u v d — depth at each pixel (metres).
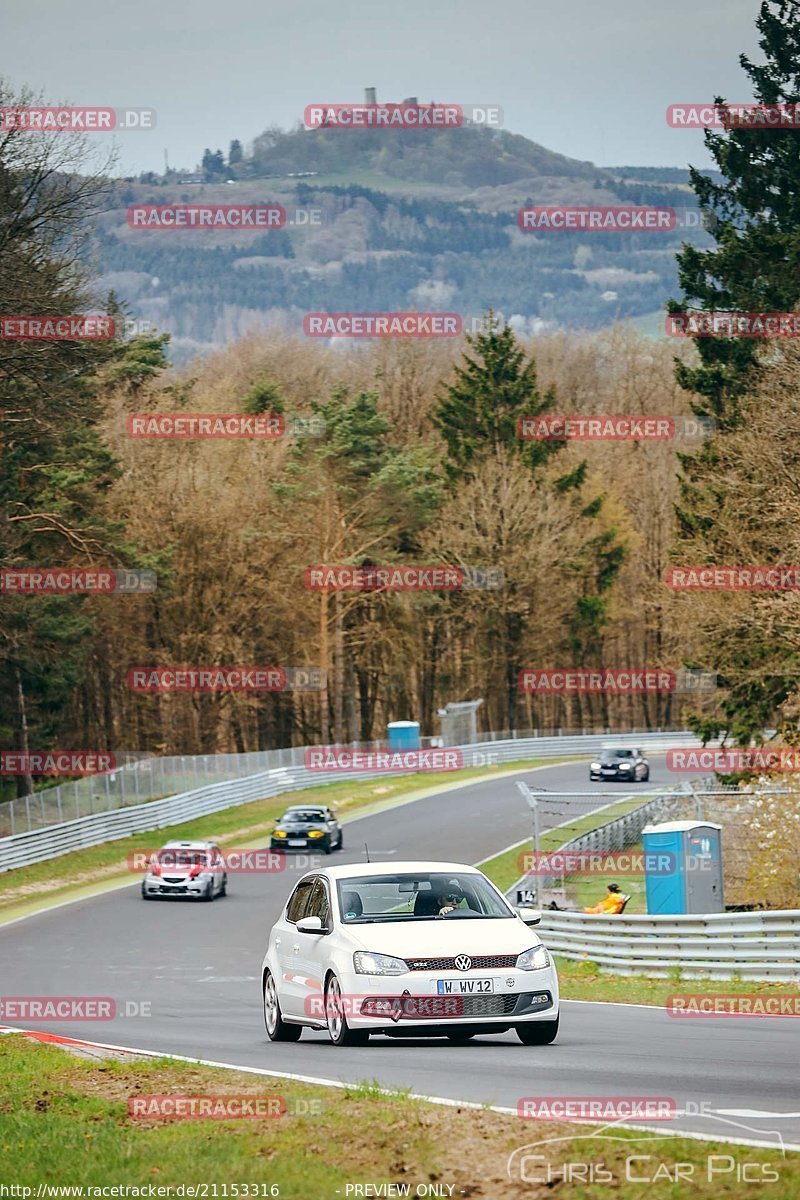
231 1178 24.23
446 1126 26.86
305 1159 25.33
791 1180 22.06
